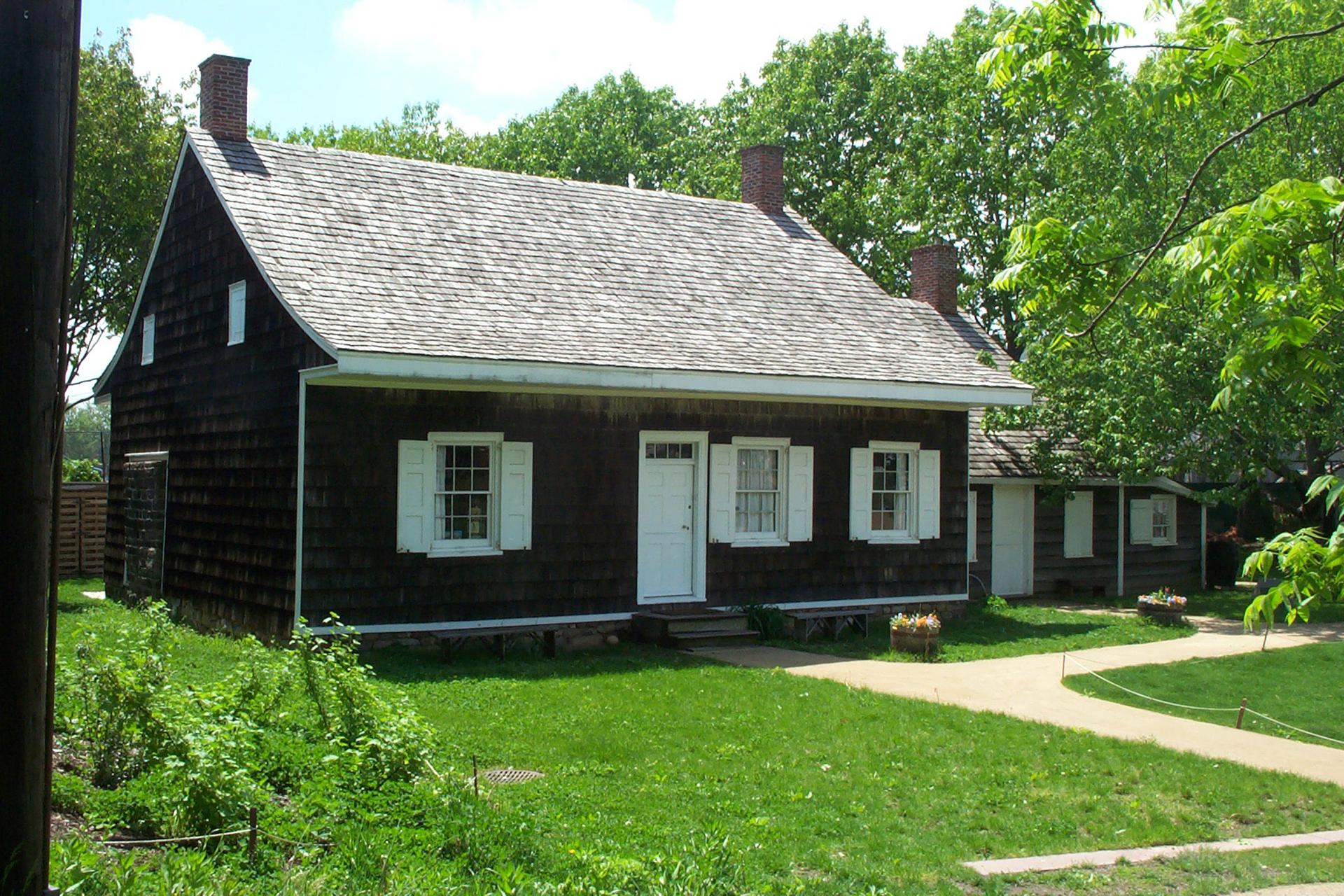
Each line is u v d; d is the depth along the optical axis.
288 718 8.84
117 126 33.53
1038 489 25.45
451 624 15.52
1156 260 8.00
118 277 35.38
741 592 18.08
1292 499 31.36
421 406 15.37
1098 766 10.30
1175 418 20.97
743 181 23.45
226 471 16.75
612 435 16.92
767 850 7.56
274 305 15.64
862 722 11.63
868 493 19.41
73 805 7.13
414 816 7.18
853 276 22.09
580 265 18.47
